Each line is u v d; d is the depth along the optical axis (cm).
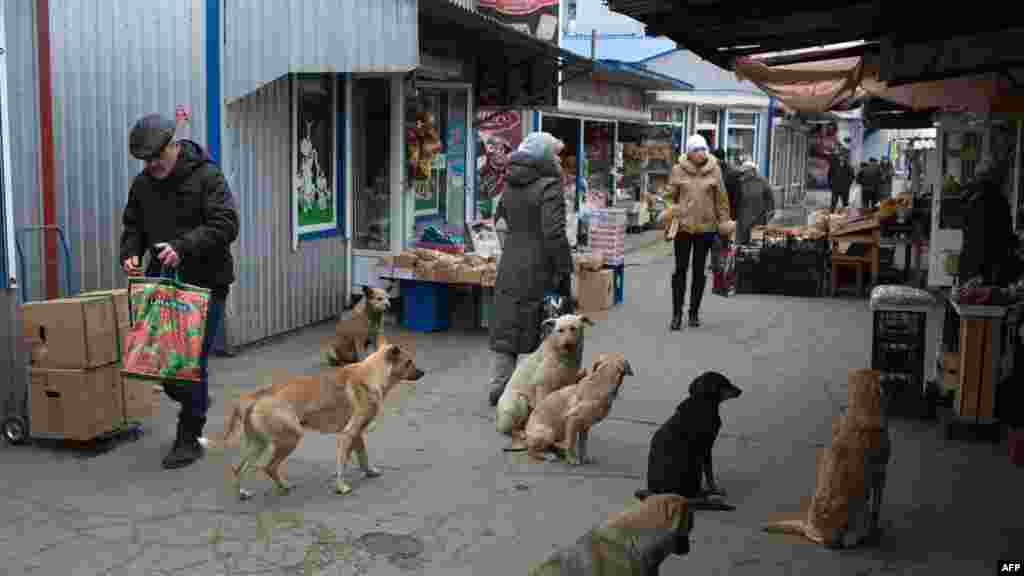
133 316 543
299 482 548
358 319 819
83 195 711
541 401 608
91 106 714
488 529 486
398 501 521
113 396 597
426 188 1172
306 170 964
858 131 3553
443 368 835
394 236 1074
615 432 662
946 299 732
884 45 595
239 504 512
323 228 1003
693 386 519
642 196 2305
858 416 467
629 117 2228
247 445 517
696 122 2661
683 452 509
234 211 575
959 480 568
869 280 1429
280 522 488
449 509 511
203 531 475
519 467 582
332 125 1008
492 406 716
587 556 323
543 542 470
